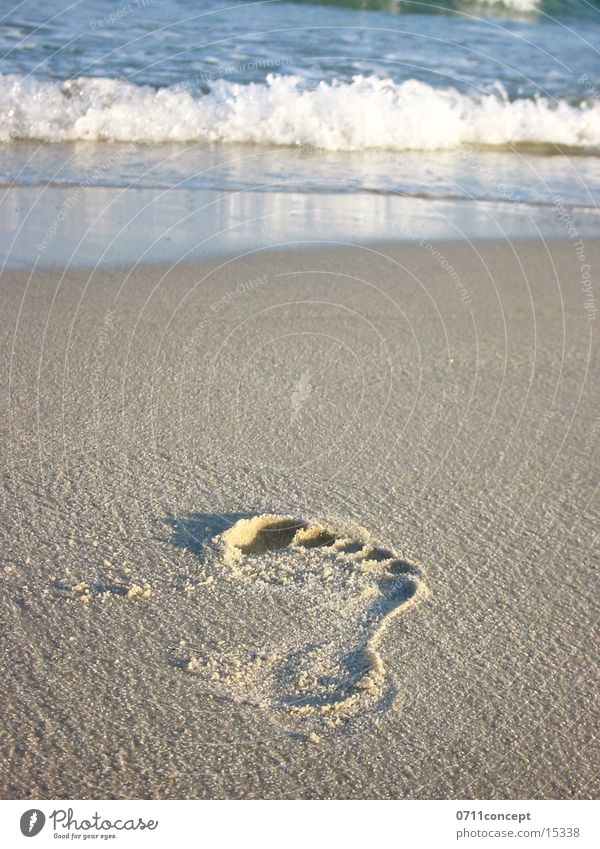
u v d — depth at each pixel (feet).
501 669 7.04
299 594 7.80
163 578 7.93
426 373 12.14
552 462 10.18
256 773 6.11
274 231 17.40
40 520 8.67
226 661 7.00
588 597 7.94
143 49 26.16
